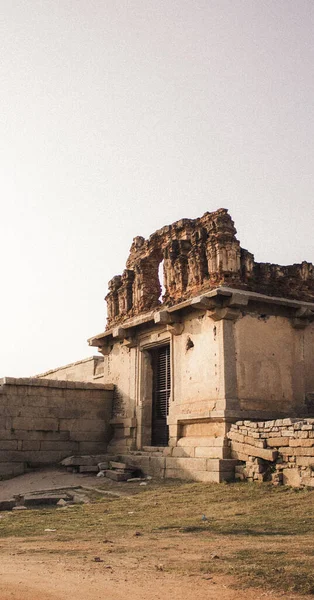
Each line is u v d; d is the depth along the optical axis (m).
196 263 17.45
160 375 20.02
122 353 21.58
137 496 13.43
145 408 19.80
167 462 16.22
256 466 13.35
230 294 15.54
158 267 21.23
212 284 16.62
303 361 17.17
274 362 16.56
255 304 16.64
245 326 16.27
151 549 7.46
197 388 16.58
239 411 15.30
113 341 22.28
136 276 21.08
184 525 9.43
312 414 16.64
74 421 20.27
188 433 16.84
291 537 7.88
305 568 5.89
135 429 19.80
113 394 21.52
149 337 19.95
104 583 5.57
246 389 15.76
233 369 15.66
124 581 5.67
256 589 5.30
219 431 15.34
